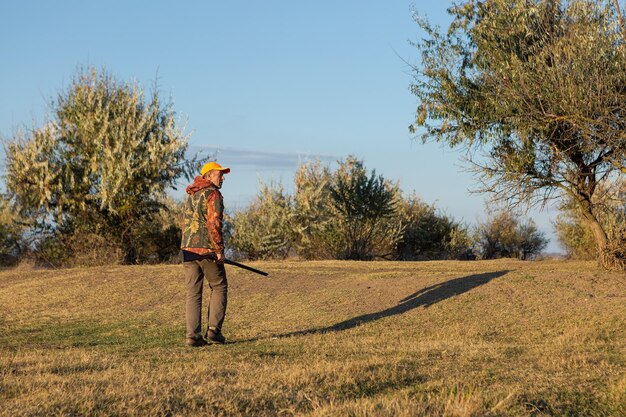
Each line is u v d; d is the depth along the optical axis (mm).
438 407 4949
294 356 8055
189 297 9359
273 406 5156
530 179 14508
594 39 12930
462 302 12219
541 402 5367
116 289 15625
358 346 8969
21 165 23516
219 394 5344
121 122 23578
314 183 29875
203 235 9312
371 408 4836
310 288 14602
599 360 7391
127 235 24156
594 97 12602
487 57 14422
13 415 4652
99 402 5051
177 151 23984
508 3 14484
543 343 9297
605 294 12188
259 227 28688
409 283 13922
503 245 33406
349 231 28812
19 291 16406
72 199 23297
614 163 13461
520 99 13336
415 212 34062
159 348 9141
